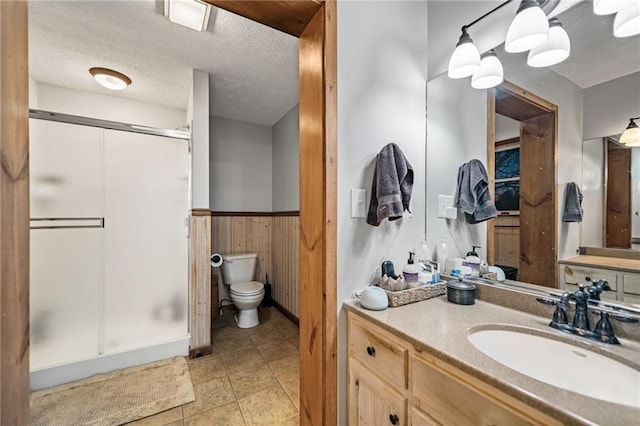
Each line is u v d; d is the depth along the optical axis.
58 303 1.83
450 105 1.40
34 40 1.91
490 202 1.29
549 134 1.10
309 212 1.24
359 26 1.25
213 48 2.02
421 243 1.43
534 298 1.05
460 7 1.34
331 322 1.15
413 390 0.86
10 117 0.63
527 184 1.17
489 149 1.29
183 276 2.23
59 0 1.55
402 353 0.90
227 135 3.40
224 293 3.25
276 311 3.25
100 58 2.14
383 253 1.32
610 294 0.93
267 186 3.65
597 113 0.98
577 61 1.01
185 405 1.63
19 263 0.64
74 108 2.67
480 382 0.68
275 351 2.29
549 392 0.58
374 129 1.29
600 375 0.76
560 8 1.04
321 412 1.15
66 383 1.82
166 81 2.50
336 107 1.16
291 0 1.07
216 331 2.67
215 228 3.27
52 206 1.82
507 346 0.92
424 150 1.48
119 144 2.03
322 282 1.15
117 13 1.66
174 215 2.21
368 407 1.06
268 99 2.87
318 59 1.15
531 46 1.10
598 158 0.98
